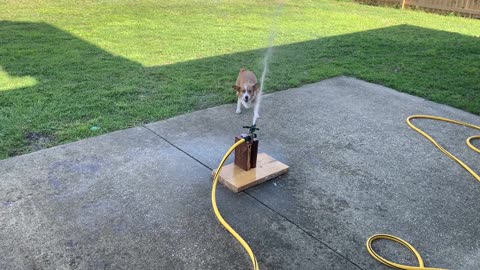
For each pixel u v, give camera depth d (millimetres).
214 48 6762
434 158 3373
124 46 6586
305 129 3795
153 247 2230
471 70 6051
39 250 2182
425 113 4336
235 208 2586
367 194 2809
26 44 6406
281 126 3834
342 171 3090
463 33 8938
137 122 3797
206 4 11312
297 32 8383
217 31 8039
